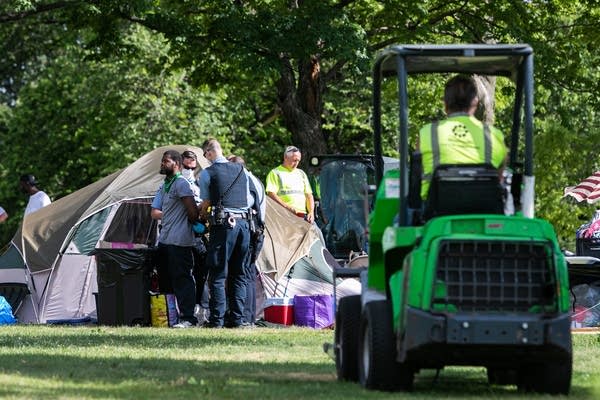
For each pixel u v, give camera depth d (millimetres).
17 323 50281
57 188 138125
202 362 29219
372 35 85125
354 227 62312
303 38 75000
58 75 136875
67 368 26859
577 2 86562
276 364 29000
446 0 84625
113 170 121562
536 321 21469
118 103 122750
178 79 123062
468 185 22625
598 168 112875
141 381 24172
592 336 39812
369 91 126688
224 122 128250
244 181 44781
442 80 95875
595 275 43812
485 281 21766
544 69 81875
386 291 23859
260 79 82062
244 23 75750
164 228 45312
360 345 24016
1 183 138125
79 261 51531
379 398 21531
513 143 25984
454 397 21953
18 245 51875
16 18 78750
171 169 45438
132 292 46844
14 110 142250
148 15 80188
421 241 21953
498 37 83000
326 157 63281
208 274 46156
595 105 87188
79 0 77812
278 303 48125
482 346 21438
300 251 50156
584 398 22422
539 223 22000
